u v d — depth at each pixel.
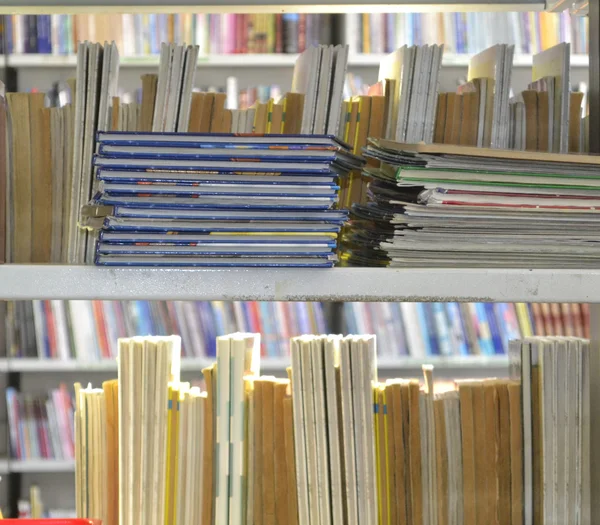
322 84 1.47
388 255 1.21
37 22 3.58
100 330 3.64
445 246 1.21
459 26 3.61
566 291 1.20
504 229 1.21
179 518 1.40
